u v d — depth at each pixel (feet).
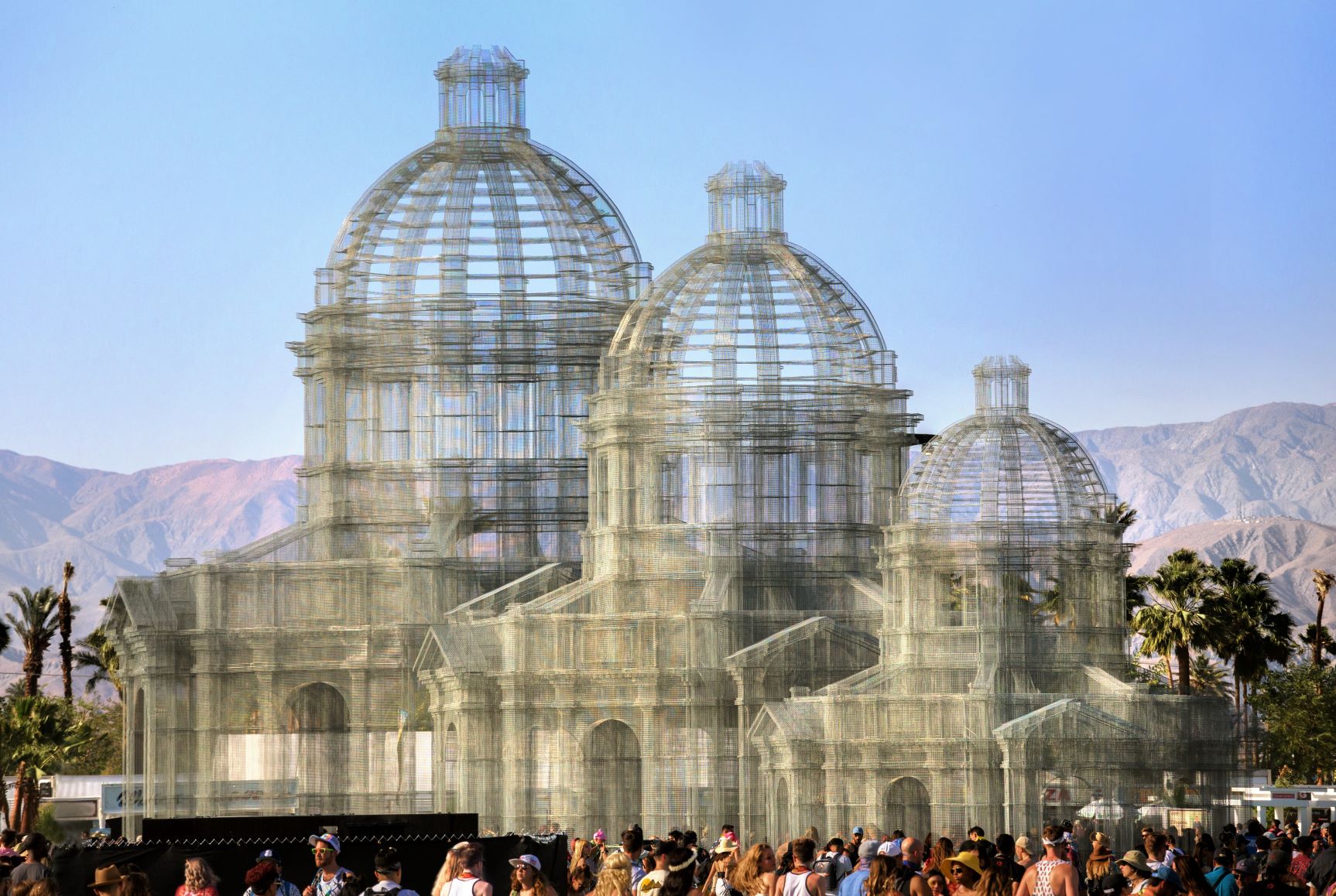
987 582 368.89
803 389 416.67
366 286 462.19
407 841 179.83
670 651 398.01
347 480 457.68
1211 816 346.13
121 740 616.39
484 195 461.78
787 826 368.68
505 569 452.76
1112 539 372.58
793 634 393.91
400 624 428.97
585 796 399.85
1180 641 472.85
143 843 177.06
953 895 140.77
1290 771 517.96
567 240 462.19
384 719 428.97
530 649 401.29
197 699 427.74
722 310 421.59
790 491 417.28
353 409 461.78
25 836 166.40
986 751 349.00
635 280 468.75
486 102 471.62
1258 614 481.46
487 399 458.09
